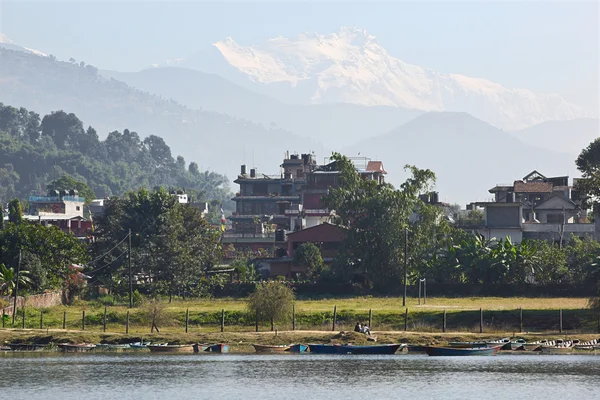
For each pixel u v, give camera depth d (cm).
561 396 16262
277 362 19575
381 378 17812
